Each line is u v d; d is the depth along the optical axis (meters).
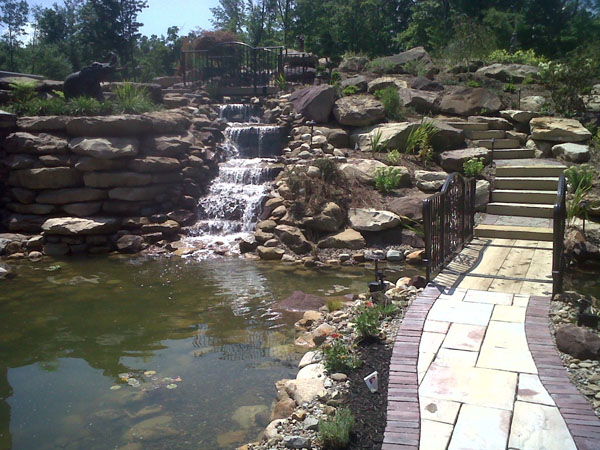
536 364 4.14
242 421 4.00
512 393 3.72
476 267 6.92
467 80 16.08
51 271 8.58
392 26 39.28
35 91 13.70
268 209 10.29
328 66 17.91
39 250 9.81
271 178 11.52
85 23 42.31
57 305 6.89
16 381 4.77
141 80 38.53
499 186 10.36
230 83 18.77
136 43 46.12
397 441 3.20
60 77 41.41
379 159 11.60
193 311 6.61
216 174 11.95
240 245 9.67
